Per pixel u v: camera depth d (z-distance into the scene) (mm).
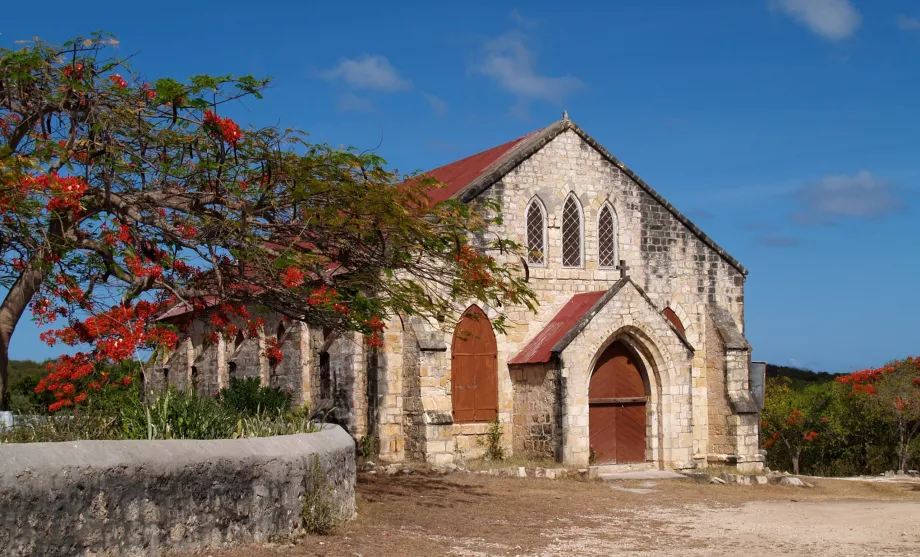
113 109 15789
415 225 18062
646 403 33062
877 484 32844
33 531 10641
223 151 16125
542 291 32625
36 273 15383
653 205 34906
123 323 15188
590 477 28750
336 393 31391
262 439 14867
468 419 31156
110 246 15445
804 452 47719
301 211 17641
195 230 16859
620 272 33500
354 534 16172
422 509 20438
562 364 29875
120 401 15992
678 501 25172
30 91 15734
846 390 45500
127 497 11836
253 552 13430
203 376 42094
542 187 32750
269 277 17797
